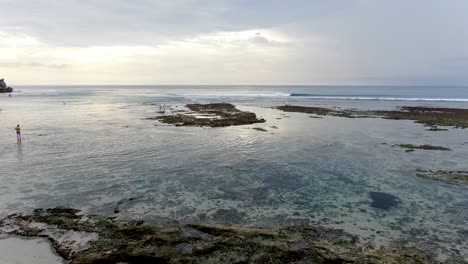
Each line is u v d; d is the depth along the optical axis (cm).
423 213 1301
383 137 2961
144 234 1060
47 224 1161
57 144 2561
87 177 1717
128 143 2617
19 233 1097
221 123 3694
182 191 1528
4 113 4975
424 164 2028
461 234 1124
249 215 1272
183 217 1245
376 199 1453
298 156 2227
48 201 1386
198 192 1518
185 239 1019
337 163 2053
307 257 927
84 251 962
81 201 1390
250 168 1925
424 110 5091
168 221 1190
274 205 1376
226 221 1216
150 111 5288
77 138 2830
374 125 3712
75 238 1058
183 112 5022
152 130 3300
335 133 3167
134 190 1530
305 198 1461
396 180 1717
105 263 896
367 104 6569
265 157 2192
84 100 8294
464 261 952
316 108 5559
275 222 1209
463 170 1894
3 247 1014
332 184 1652
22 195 1452
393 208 1352
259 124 3769
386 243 1055
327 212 1308
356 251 983
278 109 5575
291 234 1086
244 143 2650
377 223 1208
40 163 1986
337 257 931
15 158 2106
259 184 1642
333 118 4366
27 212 1272
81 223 1165
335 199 1451
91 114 4850
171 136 2956
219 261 898
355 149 2453
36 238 1066
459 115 4450
